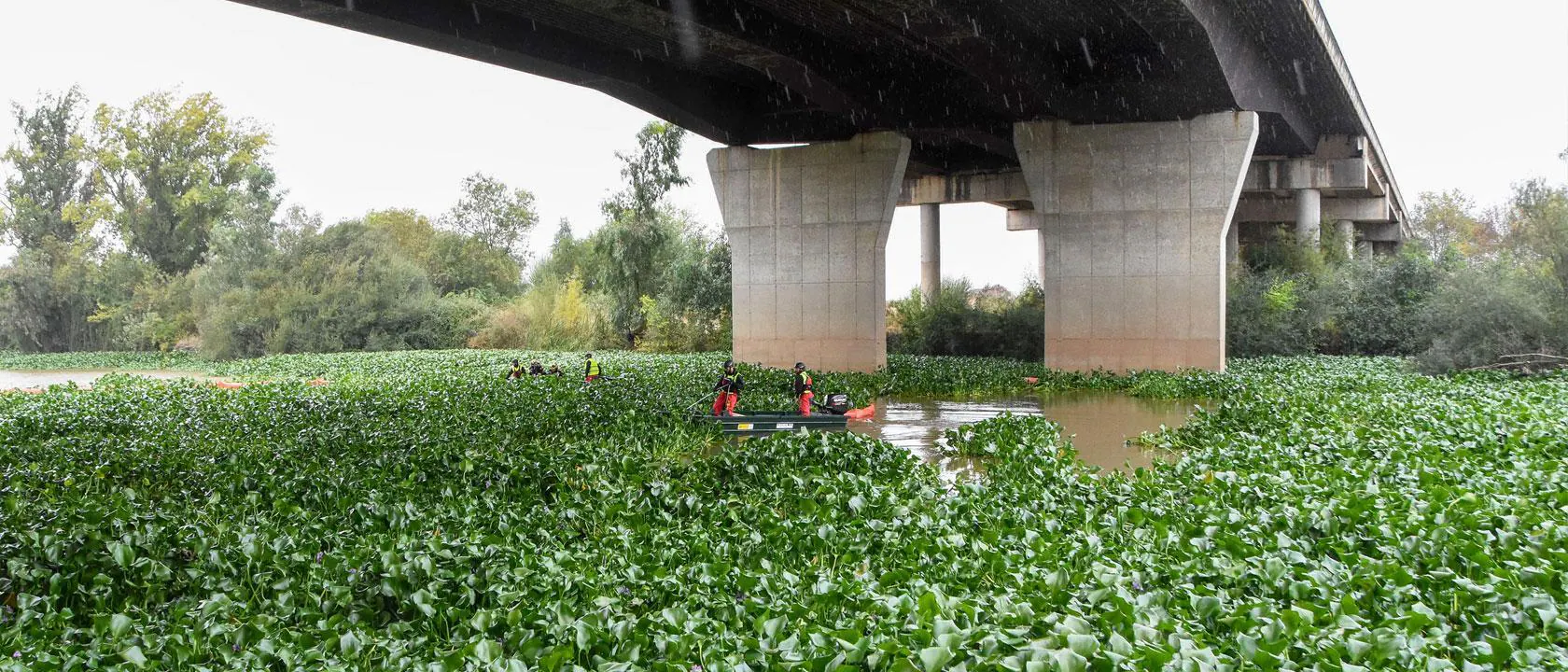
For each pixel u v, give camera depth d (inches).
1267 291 1818.4
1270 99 1408.7
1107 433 863.7
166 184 3127.5
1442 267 1925.4
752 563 391.9
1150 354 1337.4
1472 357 1240.2
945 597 313.9
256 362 2129.7
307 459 621.9
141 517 426.0
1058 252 1376.7
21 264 3051.2
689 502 479.2
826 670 253.9
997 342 1950.1
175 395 1125.7
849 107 1283.2
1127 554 373.1
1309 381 1198.3
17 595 366.0
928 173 2224.4
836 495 491.5
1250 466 580.1
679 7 905.5
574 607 320.2
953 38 982.4
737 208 1578.5
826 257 1523.1
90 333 3102.9
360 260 2588.6
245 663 284.5
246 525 439.8
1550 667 259.9
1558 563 340.2
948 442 765.9
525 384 1145.4
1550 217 1267.2
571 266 3073.3
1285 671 251.1
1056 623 282.7
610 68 1184.8
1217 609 301.9
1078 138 1359.5
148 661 290.2
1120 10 976.9
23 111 3267.7
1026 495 493.7
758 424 861.2
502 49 1018.1
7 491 521.7
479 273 3282.5
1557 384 1039.6
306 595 347.3
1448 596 316.2
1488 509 425.1
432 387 1187.3
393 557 354.6
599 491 499.5
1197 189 1310.3
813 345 1531.7
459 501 484.1
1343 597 304.3
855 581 339.3
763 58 1084.5
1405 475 514.6
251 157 3206.2
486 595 342.6
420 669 272.5
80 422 859.4
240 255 2618.1
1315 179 1947.6
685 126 1482.5
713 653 271.6
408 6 912.3
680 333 2287.2
